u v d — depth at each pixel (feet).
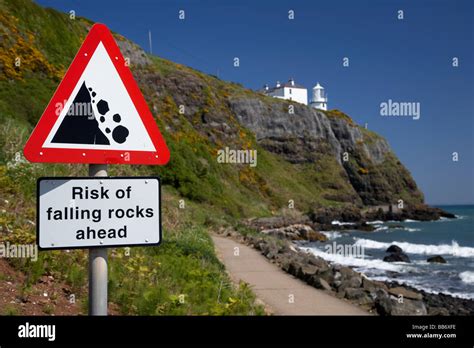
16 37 119.85
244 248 68.64
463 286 63.16
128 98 9.11
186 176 136.26
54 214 8.27
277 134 298.35
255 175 232.94
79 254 24.75
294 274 47.85
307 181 289.53
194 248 45.14
